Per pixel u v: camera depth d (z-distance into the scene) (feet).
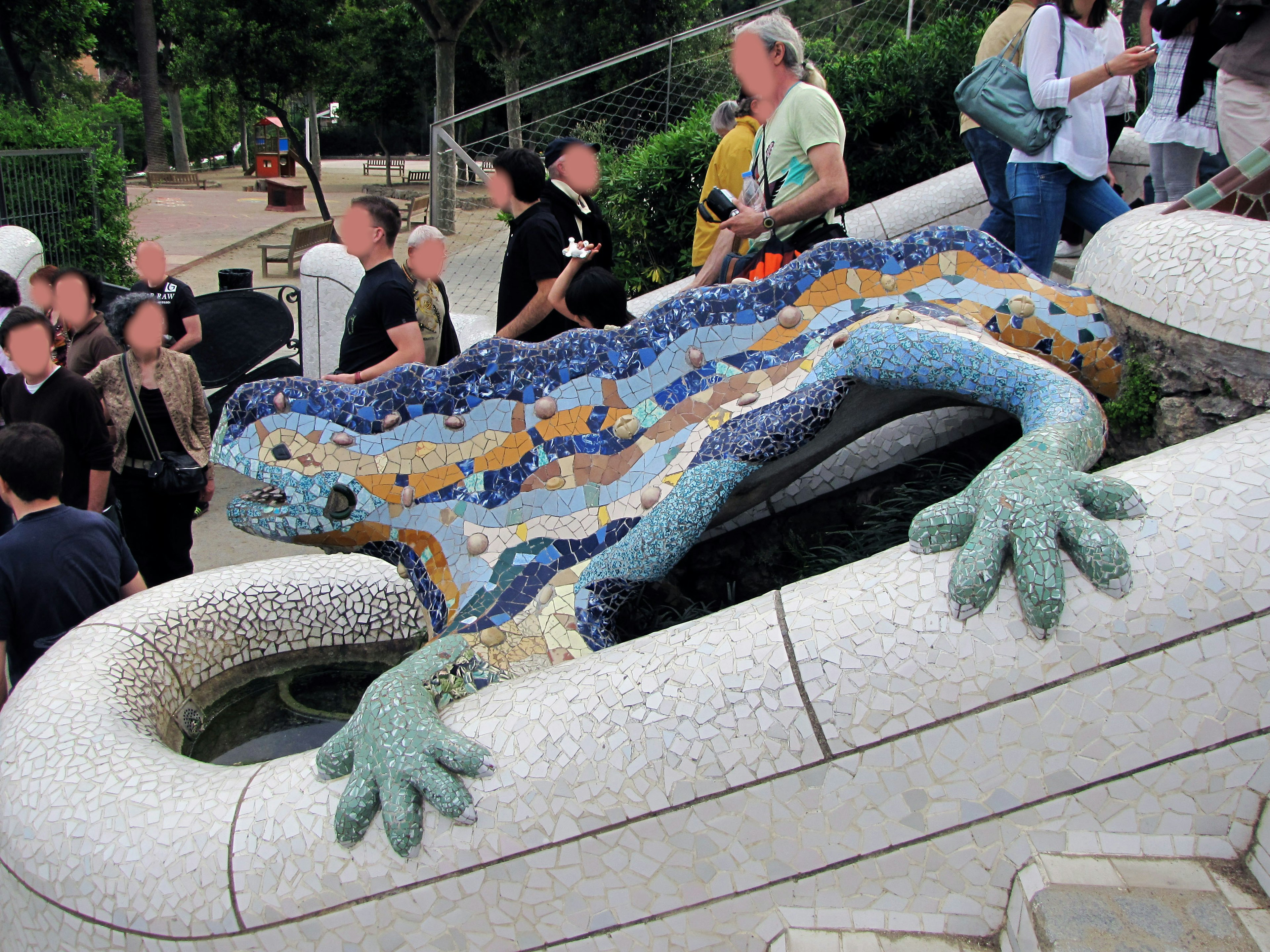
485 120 114.32
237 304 27.63
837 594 7.68
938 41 22.45
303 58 84.94
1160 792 6.94
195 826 8.43
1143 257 9.29
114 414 16.98
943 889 7.32
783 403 9.34
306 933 8.06
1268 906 6.55
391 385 10.71
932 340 8.70
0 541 12.28
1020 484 7.23
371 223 13.84
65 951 8.72
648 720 7.58
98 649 11.11
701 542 11.83
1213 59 12.13
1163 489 7.32
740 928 7.61
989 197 15.21
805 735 7.31
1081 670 6.92
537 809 7.63
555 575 10.07
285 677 12.99
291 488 10.60
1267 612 6.73
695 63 30.04
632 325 10.52
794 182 12.17
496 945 7.92
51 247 42.29
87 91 115.34
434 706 8.53
